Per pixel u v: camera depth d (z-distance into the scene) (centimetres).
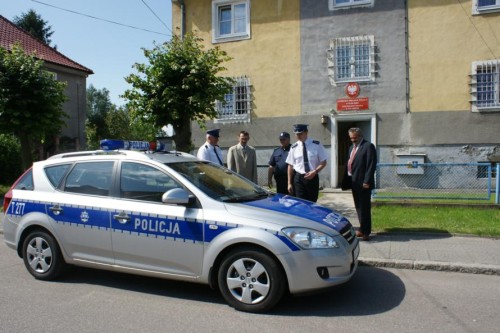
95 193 522
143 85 902
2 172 1608
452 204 907
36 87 1081
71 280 548
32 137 1113
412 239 704
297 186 726
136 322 413
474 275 556
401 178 1143
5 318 424
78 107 2150
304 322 410
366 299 472
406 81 1269
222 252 449
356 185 700
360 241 698
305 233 430
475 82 1219
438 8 1241
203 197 468
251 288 434
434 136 1255
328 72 1330
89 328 399
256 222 437
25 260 558
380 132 1292
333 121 1327
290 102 1367
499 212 859
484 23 1214
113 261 501
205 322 412
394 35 1274
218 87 934
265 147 1392
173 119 904
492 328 394
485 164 911
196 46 951
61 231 529
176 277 469
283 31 1369
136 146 573
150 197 491
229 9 1434
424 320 413
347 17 1311
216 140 789
